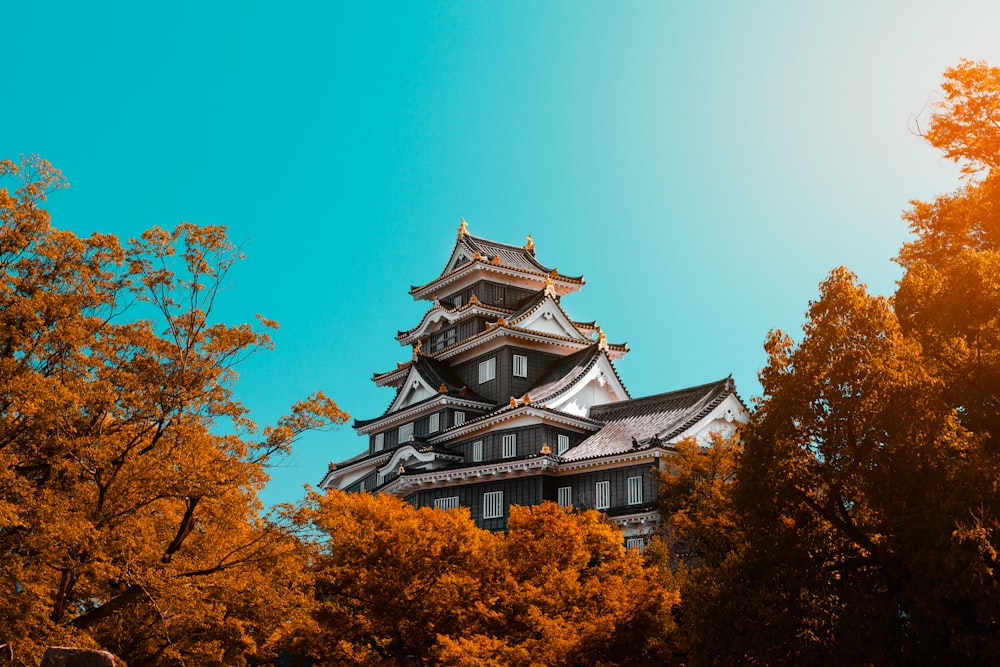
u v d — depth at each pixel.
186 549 29.72
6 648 22.22
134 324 28.83
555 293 85.69
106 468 26.92
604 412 69.44
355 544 34.19
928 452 23.05
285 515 29.66
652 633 34.25
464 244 86.12
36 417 25.64
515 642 34.22
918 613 23.27
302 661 43.28
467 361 79.19
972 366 24.16
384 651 36.53
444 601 34.16
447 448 71.38
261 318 29.72
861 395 24.44
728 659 25.67
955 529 21.75
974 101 30.17
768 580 25.50
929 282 27.00
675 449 57.50
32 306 26.89
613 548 39.88
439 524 36.53
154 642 29.73
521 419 67.12
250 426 29.42
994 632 21.22
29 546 24.47
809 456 25.81
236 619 30.19
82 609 28.84
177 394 27.95
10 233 28.11
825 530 25.67
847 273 26.41
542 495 61.75
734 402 62.97
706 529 39.81
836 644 24.47
